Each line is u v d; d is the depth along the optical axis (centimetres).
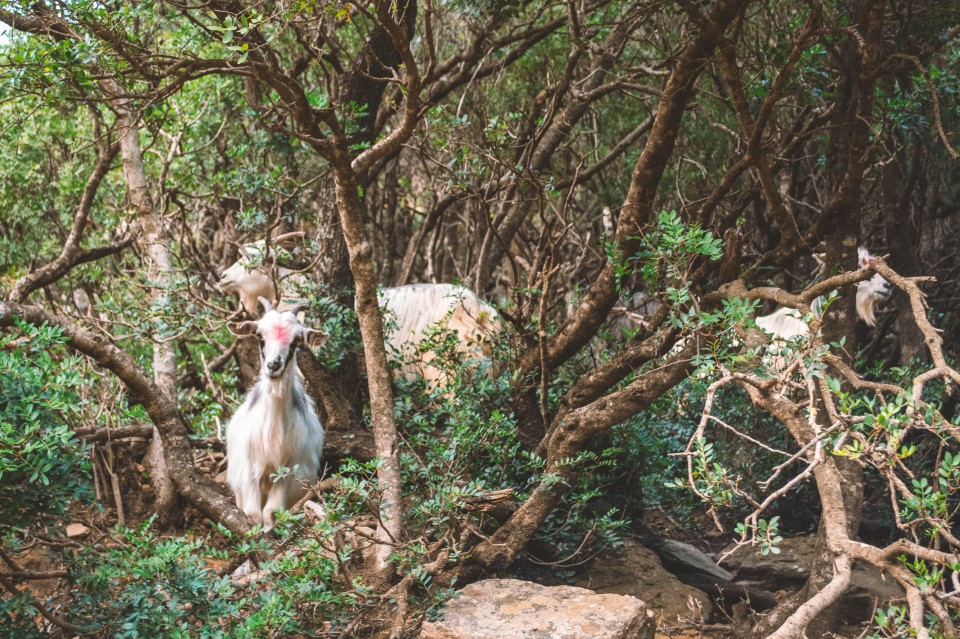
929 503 348
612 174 1241
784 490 357
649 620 502
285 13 495
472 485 525
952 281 1078
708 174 1067
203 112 914
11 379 430
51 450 425
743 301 539
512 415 673
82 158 1008
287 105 563
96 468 773
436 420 687
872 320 1061
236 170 847
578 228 1276
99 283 1057
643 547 687
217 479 774
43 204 1002
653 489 746
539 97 838
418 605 484
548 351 708
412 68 538
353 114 728
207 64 556
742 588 669
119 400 807
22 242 1045
